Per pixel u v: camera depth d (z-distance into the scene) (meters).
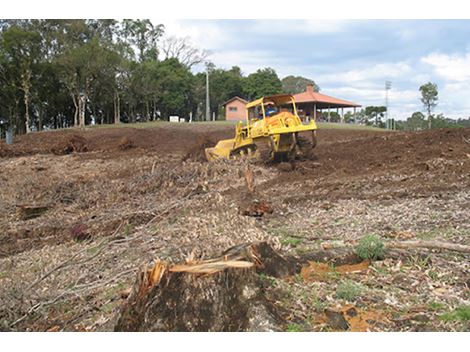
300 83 79.56
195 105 61.50
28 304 5.22
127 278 5.64
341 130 25.50
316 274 4.86
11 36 38.81
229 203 9.09
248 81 62.97
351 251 5.31
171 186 11.94
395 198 8.91
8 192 13.20
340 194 9.79
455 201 8.09
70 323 4.68
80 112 41.59
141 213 9.29
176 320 3.78
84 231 8.69
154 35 59.94
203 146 17.39
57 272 6.44
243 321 3.75
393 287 4.57
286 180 12.12
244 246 4.78
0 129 47.75
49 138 27.97
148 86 47.72
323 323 3.87
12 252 8.27
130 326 3.89
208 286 3.82
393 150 14.69
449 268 5.01
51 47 43.28
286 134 13.68
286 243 6.34
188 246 6.09
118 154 21.25
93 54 39.75
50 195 12.47
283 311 4.01
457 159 11.88
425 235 6.35
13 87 40.22
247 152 15.03
